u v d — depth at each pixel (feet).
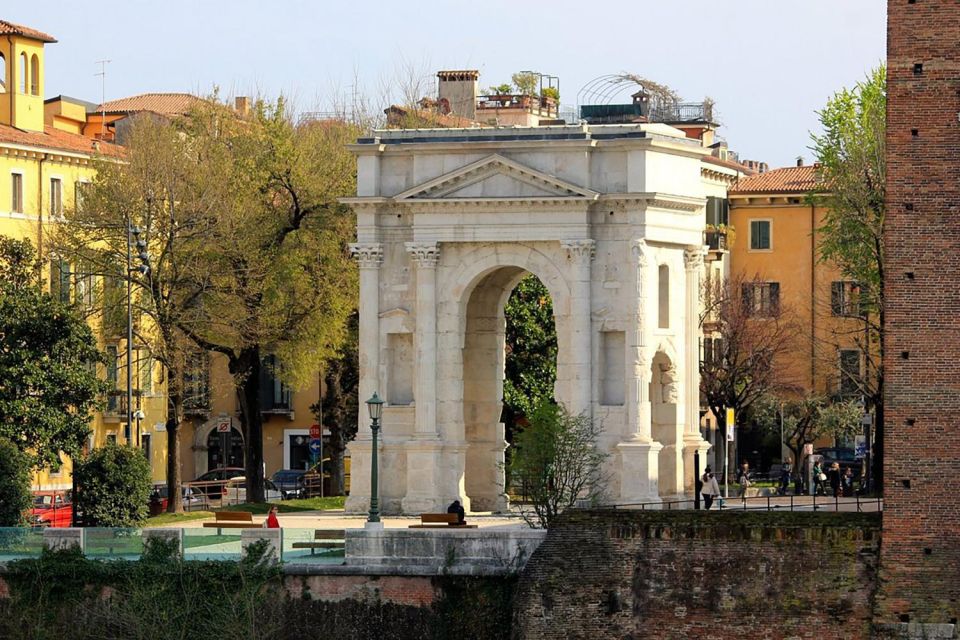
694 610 420.77
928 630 393.29
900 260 395.14
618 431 531.50
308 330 603.26
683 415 548.72
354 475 547.90
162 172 594.65
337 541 450.71
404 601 446.19
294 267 596.70
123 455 513.45
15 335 538.88
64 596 456.86
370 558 448.65
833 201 609.83
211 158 608.19
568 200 531.09
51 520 535.19
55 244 613.93
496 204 536.01
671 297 544.62
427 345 541.34
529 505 569.23
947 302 393.29
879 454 591.37
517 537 442.91
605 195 531.09
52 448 535.60
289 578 451.12
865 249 593.01
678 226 543.39
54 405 539.70
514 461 479.00
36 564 458.50
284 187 603.26
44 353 541.34
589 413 531.50
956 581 393.29
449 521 495.41
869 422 643.86
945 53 392.68
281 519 533.55
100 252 590.55
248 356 606.14
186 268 586.45
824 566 414.41
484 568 442.91
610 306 533.14
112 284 597.93
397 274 547.49
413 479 541.34
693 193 550.77
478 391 562.66
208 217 590.14
